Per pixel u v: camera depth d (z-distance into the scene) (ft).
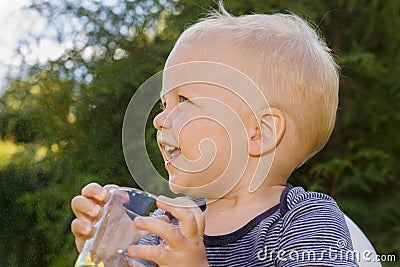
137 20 8.87
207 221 3.25
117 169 6.87
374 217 9.21
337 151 9.51
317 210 3.02
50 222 8.70
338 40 9.57
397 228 9.00
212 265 3.09
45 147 8.87
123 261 2.71
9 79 9.14
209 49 3.34
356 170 9.21
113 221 2.74
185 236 2.77
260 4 8.82
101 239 2.72
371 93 9.63
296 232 2.95
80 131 8.72
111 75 8.59
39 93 9.06
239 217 3.21
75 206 2.82
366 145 9.59
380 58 9.71
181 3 8.76
